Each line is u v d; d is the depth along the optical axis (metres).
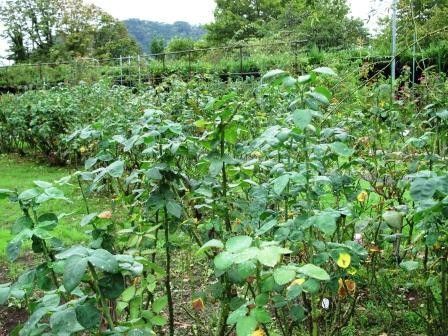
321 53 10.23
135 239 2.23
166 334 2.95
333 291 1.96
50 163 9.85
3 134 11.20
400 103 3.69
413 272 2.67
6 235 5.26
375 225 2.54
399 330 2.89
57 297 1.51
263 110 4.21
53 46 36.09
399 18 5.01
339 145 2.01
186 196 2.41
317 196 2.15
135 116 5.13
